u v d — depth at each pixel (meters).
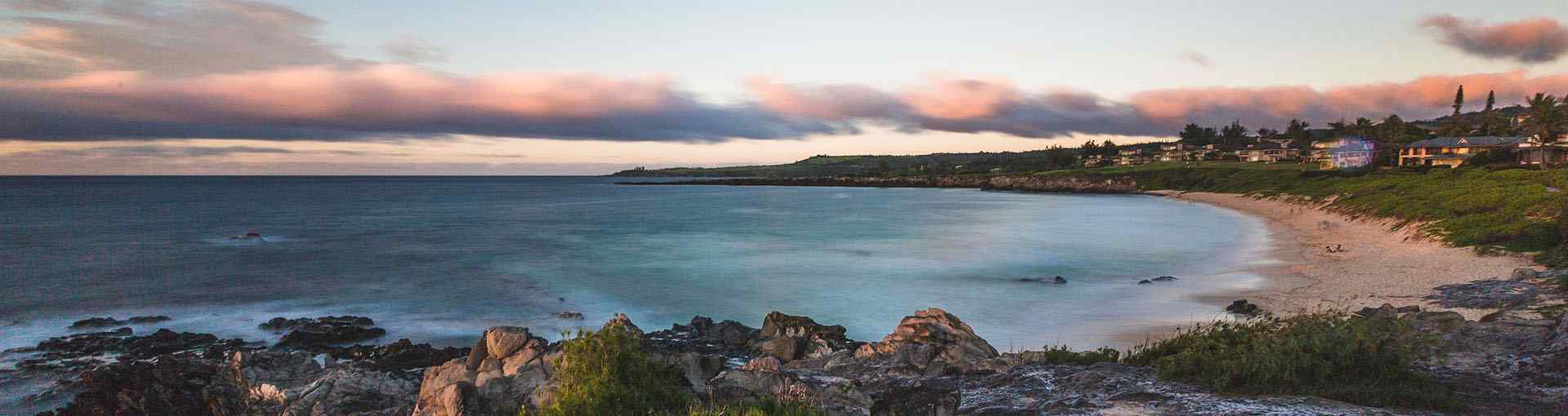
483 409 14.44
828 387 14.16
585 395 12.03
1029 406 13.03
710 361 16.36
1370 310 23.14
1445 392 12.50
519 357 15.88
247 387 19.44
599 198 186.25
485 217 110.56
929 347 20.19
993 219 98.38
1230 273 44.03
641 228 88.06
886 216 105.94
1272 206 109.31
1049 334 29.80
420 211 126.31
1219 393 12.87
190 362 21.73
